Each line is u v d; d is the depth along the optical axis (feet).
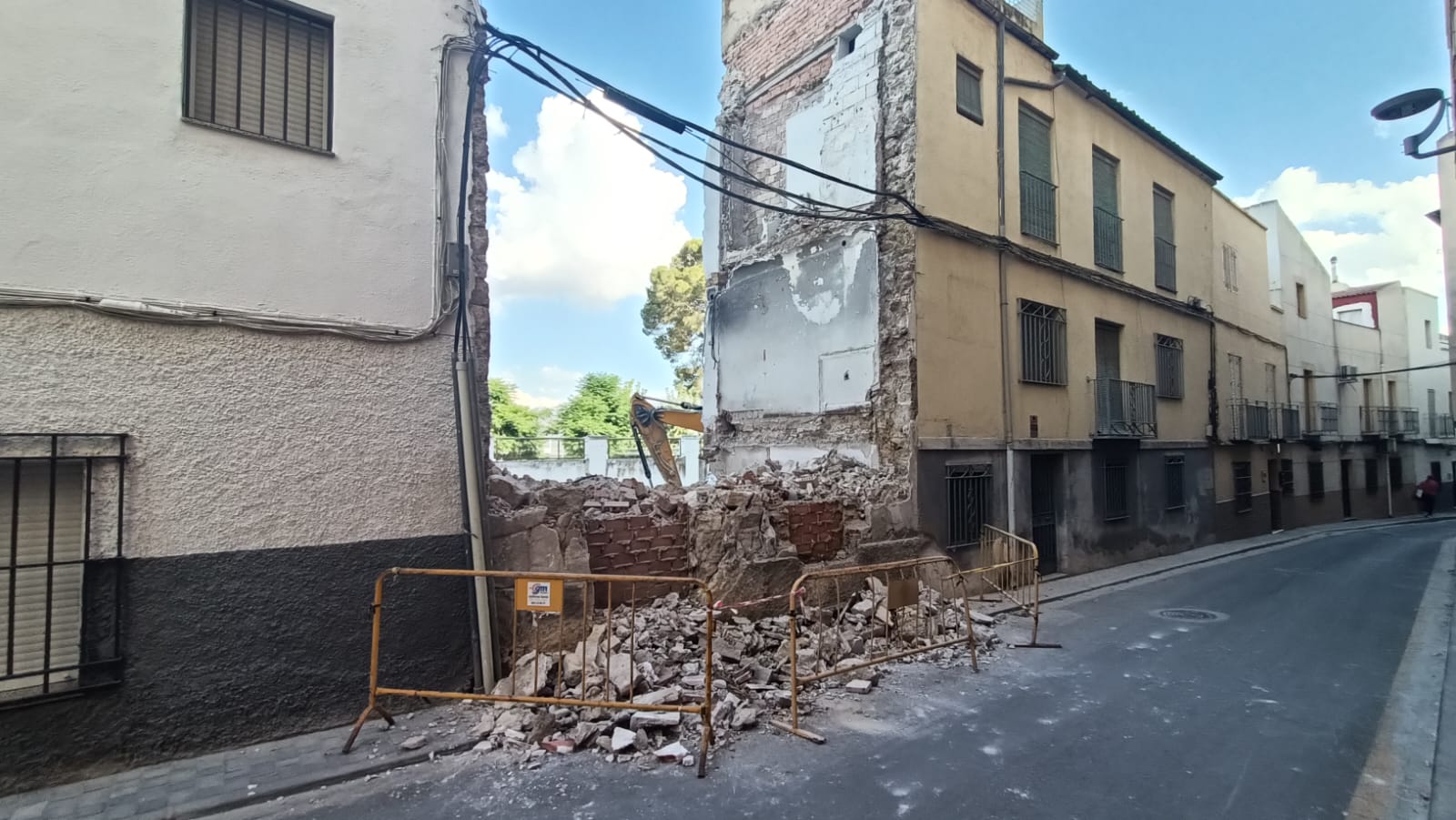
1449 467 113.91
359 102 16.88
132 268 13.87
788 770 14.06
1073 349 40.88
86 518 13.28
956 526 32.24
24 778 12.50
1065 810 12.50
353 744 14.56
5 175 12.81
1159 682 20.16
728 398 41.16
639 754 14.52
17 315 12.79
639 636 18.76
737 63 43.24
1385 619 28.84
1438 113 25.81
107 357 13.55
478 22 18.92
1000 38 37.09
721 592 22.39
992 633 25.21
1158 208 52.01
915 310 31.24
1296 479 74.64
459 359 17.78
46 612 12.99
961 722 16.89
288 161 15.79
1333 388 86.07
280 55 16.34
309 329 15.74
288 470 15.37
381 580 15.08
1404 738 15.90
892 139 32.71
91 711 13.14
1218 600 33.12
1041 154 40.29
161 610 13.85
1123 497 44.68
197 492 14.32
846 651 21.45
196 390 14.40
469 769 13.83
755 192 41.06
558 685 15.23
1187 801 12.87
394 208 17.21
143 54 14.28
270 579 15.01
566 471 81.00
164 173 14.33
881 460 31.68
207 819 11.89
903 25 32.81
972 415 33.68
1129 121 47.52
